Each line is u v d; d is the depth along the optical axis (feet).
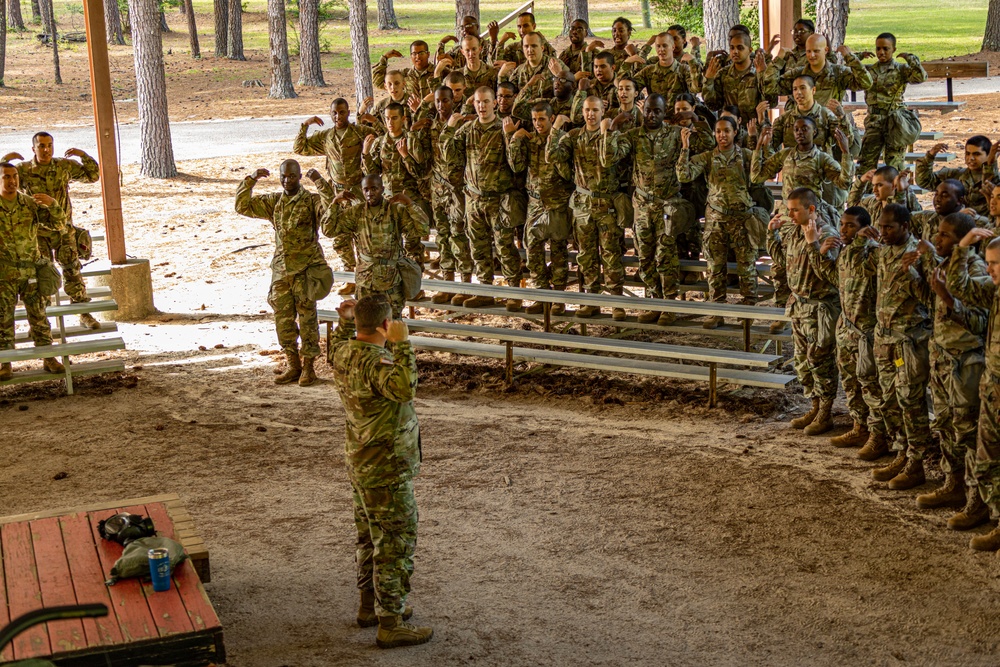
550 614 23.13
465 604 23.68
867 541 25.66
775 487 28.89
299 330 39.50
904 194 32.63
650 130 38.50
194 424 35.68
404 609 22.70
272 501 29.53
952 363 25.82
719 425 33.91
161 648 18.89
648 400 36.50
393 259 38.34
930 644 21.30
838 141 34.99
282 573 25.36
